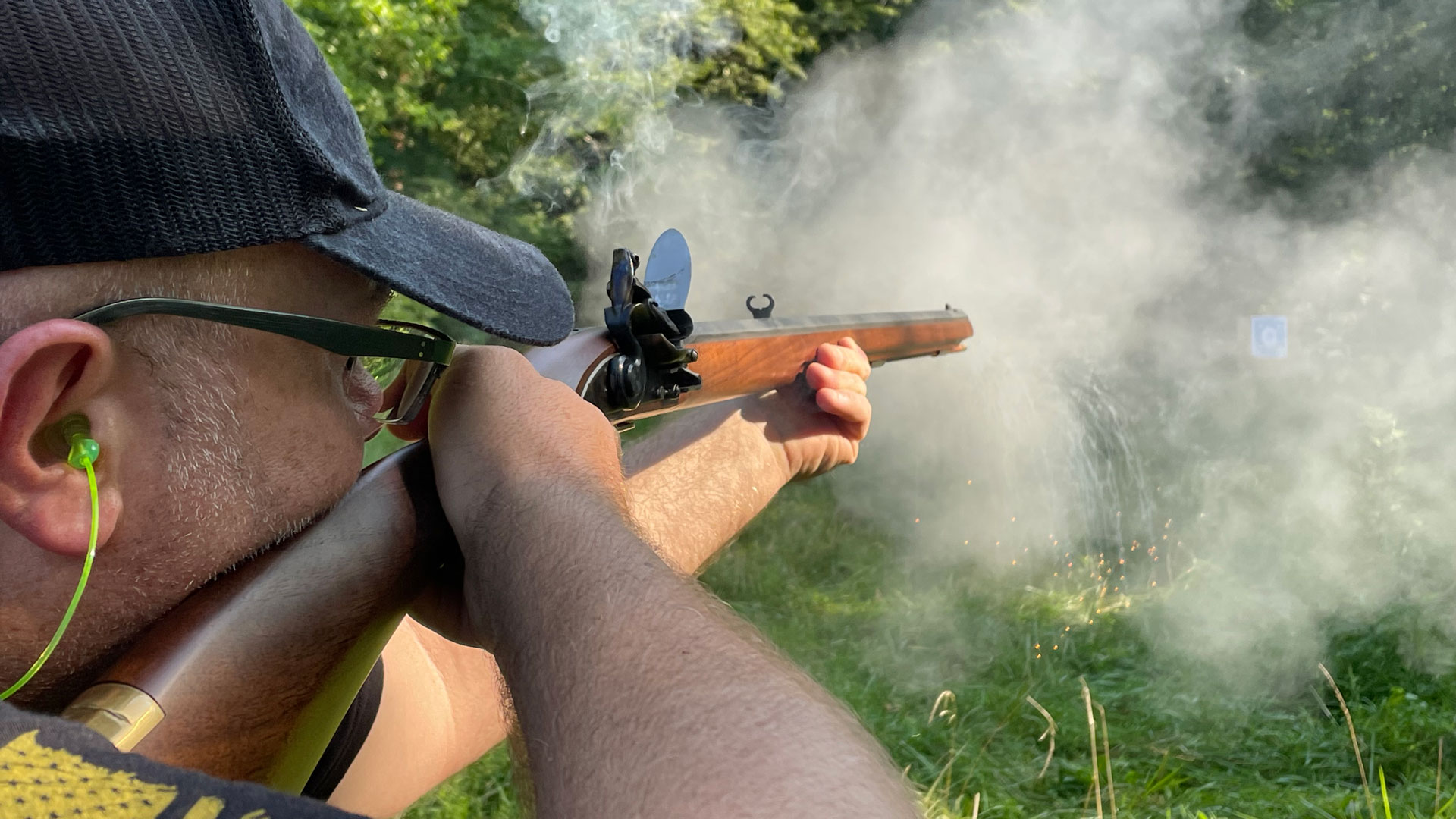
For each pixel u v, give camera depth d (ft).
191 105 1.96
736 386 4.91
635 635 1.85
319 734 2.45
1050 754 10.20
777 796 1.53
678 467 4.49
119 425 1.96
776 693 1.72
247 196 2.06
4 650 2.02
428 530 2.56
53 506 1.87
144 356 1.99
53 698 2.12
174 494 2.06
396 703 3.44
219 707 2.14
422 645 3.74
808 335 5.45
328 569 2.36
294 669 2.26
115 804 1.51
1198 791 10.07
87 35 1.84
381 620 2.52
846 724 1.71
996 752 11.15
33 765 1.51
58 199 1.84
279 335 2.22
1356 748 9.66
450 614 2.69
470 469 2.52
